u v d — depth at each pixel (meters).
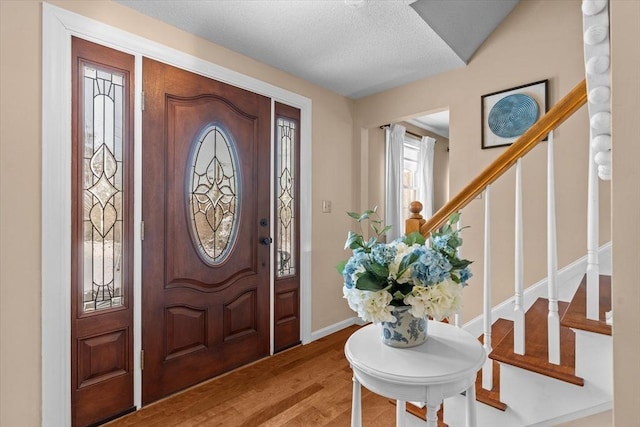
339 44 2.37
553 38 2.24
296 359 2.61
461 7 2.15
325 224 3.16
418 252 1.01
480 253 2.49
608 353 1.14
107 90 1.84
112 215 1.86
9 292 1.54
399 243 1.13
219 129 2.35
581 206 2.09
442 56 2.53
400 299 1.02
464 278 1.08
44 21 1.62
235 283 2.44
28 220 1.59
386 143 3.93
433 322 1.28
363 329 1.23
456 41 2.38
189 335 2.17
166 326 2.07
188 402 2.00
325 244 3.16
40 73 1.62
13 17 1.55
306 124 2.96
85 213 1.77
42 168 1.62
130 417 1.85
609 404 1.14
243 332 2.49
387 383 0.92
